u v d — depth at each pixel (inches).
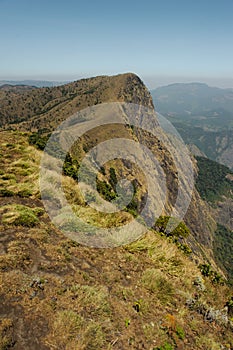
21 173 498.9
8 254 246.2
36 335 177.9
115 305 225.6
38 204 401.1
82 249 300.7
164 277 281.7
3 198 397.1
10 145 678.5
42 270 241.1
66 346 174.7
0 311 188.7
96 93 5310.0
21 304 197.2
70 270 252.8
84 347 176.2
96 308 210.1
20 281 216.4
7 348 166.1
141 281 273.7
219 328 251.8
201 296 298.4
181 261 348.2
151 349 196.7
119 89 5433.1
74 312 199.6
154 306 245.3
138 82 5930.1
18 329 179.2
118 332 200.7
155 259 333.4
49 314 193.9
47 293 213.2
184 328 233.3
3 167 523.2
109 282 257.4
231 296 319.6
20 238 281.4
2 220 308.7
